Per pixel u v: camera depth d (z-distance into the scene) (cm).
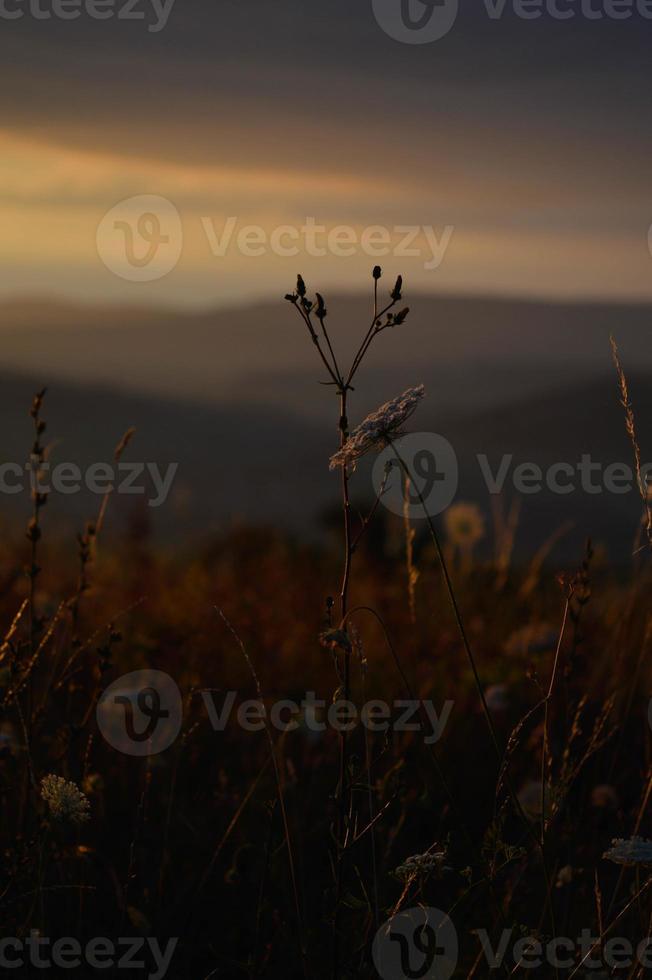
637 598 964
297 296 410
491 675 881
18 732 693
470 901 519
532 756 737
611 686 757
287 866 595
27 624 646
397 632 1066
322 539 2002
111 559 1344
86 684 771
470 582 1172
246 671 933
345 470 416
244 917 586
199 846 636
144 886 607
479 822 646
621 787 712
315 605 1222
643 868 548
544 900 566
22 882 504
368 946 441
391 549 1182
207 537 1788
